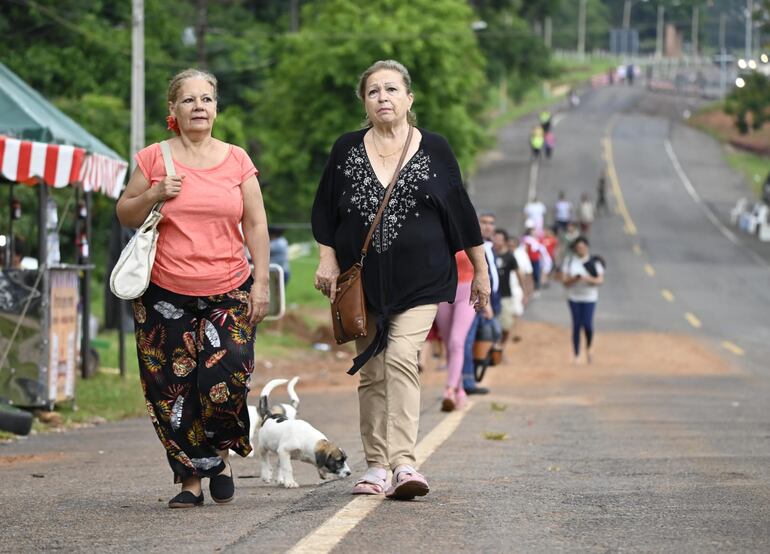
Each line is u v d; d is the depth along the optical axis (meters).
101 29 107.75
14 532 17.19
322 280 19.73
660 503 19.36
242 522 17.30
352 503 18.69
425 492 18.97
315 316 88.69
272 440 21.83
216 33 180.12
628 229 157.50
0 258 43.56
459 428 33.06
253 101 170.25
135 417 39.81
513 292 59.94
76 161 36.19
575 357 66.69
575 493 20.47
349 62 156.00
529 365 64.44
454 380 37.34
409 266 19.31
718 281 116.81
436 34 157.50
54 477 24.05
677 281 115.81
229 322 18.62
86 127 97.56
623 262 128.88
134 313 18.88
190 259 18.52
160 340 18.70
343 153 19.72
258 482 22.61
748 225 159.00
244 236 19.42
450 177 19.52
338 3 160.00
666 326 86.94
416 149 19.55
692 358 70.12
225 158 18.89
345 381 55.72
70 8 100.69
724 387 52.41
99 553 15.31
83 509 19.31
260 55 174.62
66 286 38.53
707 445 29.31
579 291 66.00
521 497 19.80
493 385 51.47
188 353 18.72
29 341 36.59
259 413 22.41
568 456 26.66
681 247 143.12
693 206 180.25
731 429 33.75
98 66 106.19
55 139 40.97
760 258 136.00
